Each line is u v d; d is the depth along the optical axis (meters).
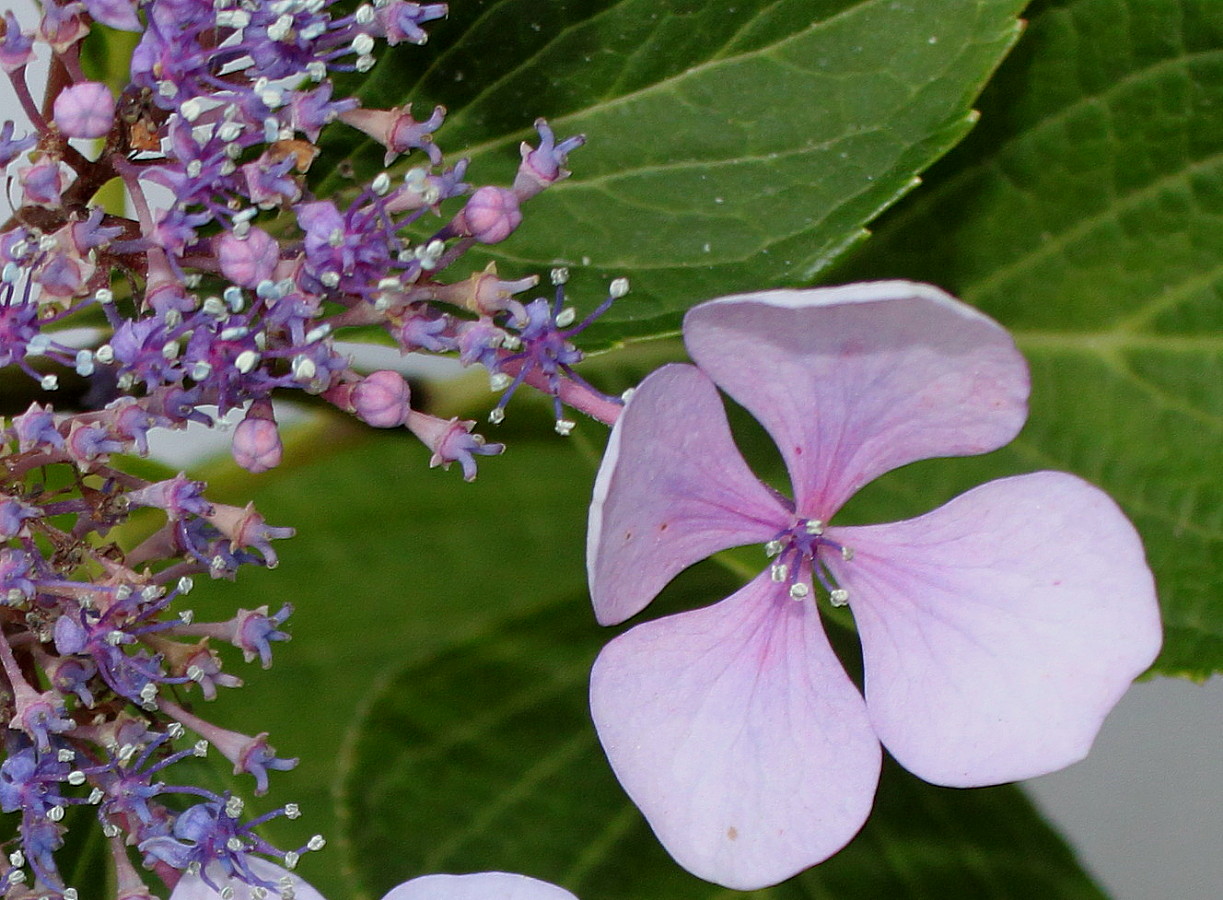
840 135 0.32
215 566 0.29
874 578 0.31
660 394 0.29
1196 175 0.33
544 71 0.32
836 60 0.32
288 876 0.30
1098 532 0.30
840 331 0.30
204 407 0.30
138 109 0.30
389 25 0.30
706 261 0.32
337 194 0.32
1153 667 0.33
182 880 0.30
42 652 0.30
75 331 0.32
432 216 0.32
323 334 0.29
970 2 0.32
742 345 0.30
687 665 0.30
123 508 0.30
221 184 0.29
